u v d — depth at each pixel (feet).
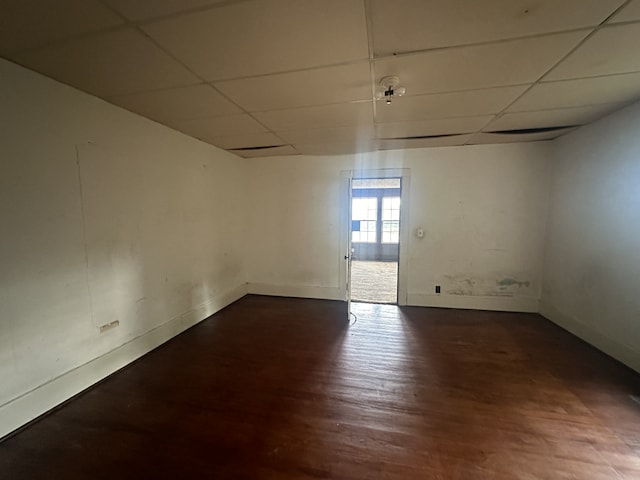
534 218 12.51
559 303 11.48
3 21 4.42
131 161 8.66
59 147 6.73
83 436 5.84
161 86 6.88
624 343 8.53
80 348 7.29
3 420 5.81
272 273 15.70
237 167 14.79
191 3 4.08
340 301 14.80
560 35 4.90
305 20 4.48
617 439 5.71
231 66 5.91
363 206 29.37
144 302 9.24
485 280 13.28
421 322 11.92
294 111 8.51
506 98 7.60
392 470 5.04
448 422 6.20
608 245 9.08
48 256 6.57
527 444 5.60
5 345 5.85
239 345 9.88
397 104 7.98
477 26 4.65
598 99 7.72
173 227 10.44
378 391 7.30
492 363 8.66
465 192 13.10
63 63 5.81
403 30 4.75
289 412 6.52
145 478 4.90
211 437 5.81
